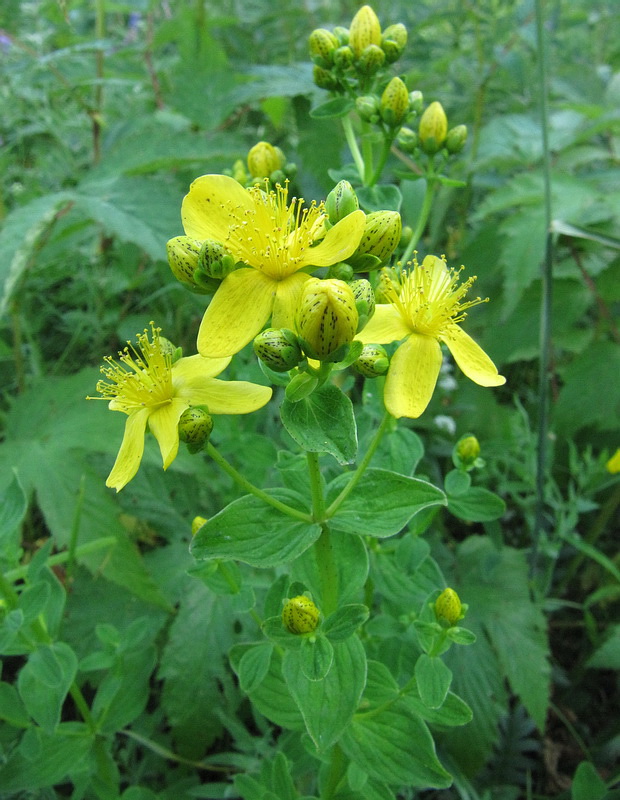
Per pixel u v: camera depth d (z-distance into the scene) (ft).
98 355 0.73
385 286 0.34
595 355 0.63
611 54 1.03
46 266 0.70
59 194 0.59
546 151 0.54
